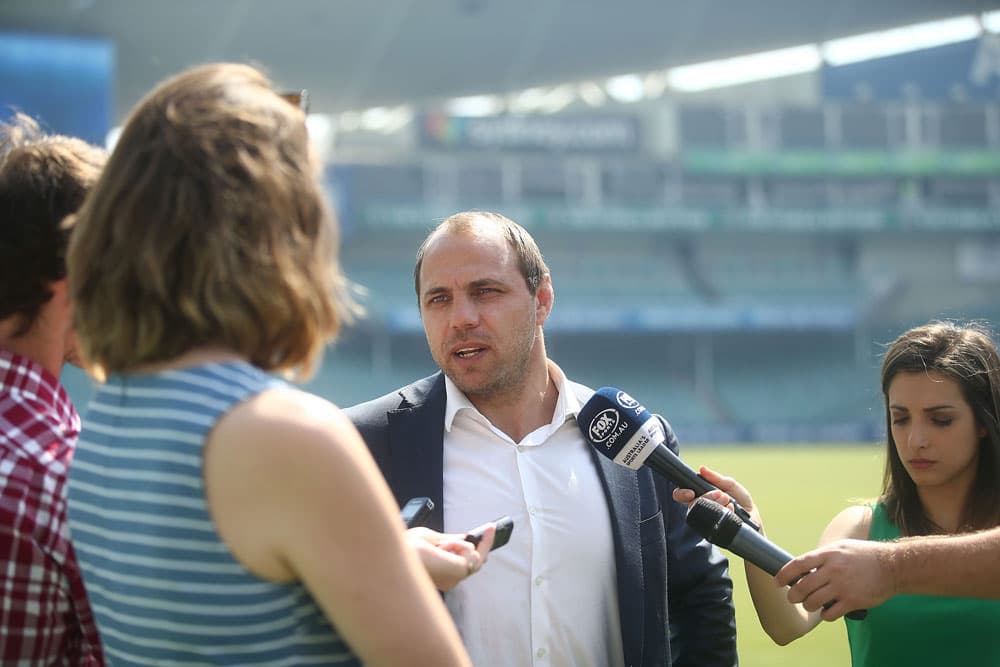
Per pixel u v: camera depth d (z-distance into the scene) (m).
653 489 3.04
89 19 37.19
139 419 1.52
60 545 1.80
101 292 1.53
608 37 43.75
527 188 49.06
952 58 50.91
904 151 50.69
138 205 1.50
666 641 2.91
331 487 1.40
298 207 1.57
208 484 1.44
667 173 49.81
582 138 49.47
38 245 1.88
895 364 3.12
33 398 1.87
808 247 51.88
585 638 2.84
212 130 1.52
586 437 2.99
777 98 57.50
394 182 48.12
